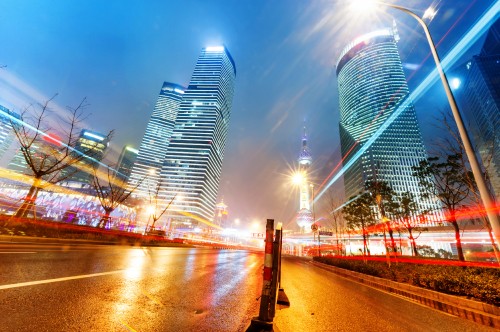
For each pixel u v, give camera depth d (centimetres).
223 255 2548
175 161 17250
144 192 12406
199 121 18538
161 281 694
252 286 811
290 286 987
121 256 1180
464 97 10156
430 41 969
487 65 9269
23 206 1730
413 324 551
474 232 6366
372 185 2819
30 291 429
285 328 445
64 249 1152
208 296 598
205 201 16962
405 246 6869
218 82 19875
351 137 19050
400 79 18662
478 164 742
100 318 364
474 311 629
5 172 3131
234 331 386
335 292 926
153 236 3234
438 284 849
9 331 287
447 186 1694
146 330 348
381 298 877
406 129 15800
